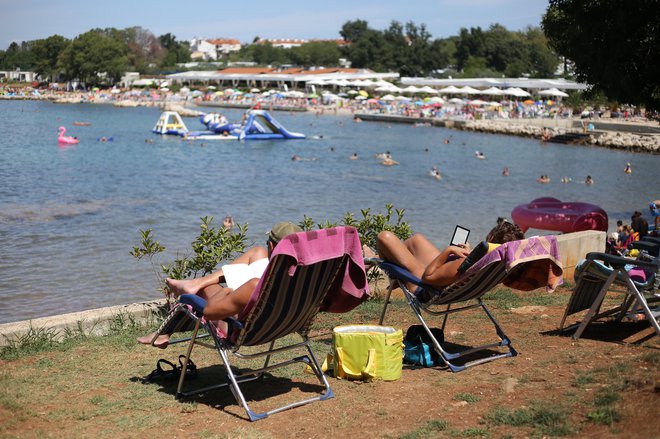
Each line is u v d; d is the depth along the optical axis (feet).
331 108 285.23
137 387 17.24
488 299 26.94
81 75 431.84
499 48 464.65
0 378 17.79
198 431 14.49
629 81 50.78
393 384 17.08
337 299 16.29
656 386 14.33
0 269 44.88
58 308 36.65
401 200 84.48
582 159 139.64
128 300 38.11
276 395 16.72
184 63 580.71
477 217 73.61
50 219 63.93
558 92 274.57
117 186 89.25
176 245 53.67
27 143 146.41
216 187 91.30
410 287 19.21
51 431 14.46
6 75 543.80
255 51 543.80
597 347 19.25
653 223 71.20
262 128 177.17
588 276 20.52
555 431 13.12
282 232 16.74
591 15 51.67
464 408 15.10
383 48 462.60
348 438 13.89
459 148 158.92
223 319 15.40
